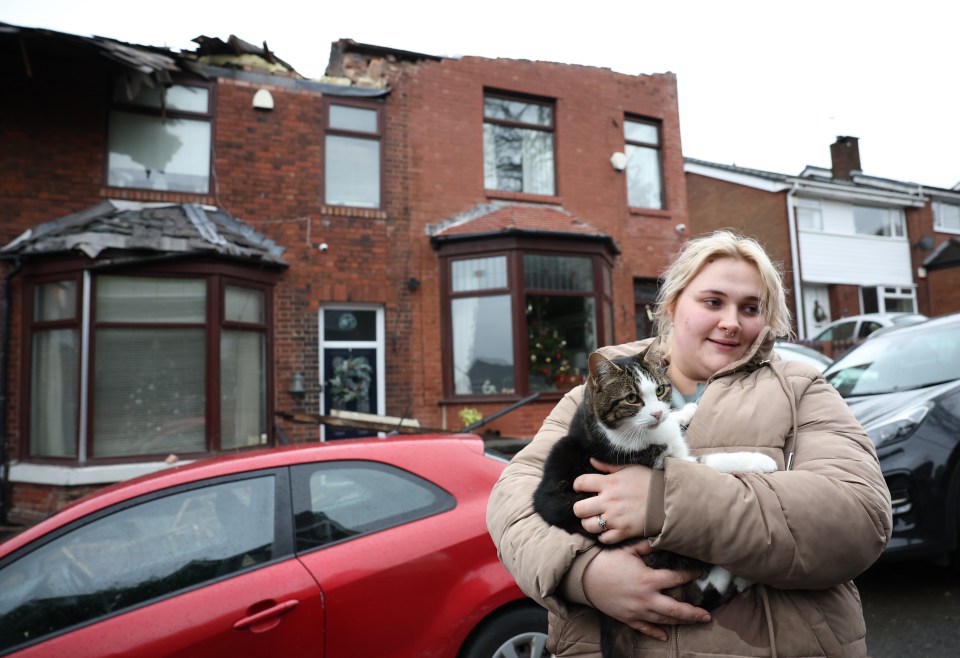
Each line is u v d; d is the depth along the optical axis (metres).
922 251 17.78
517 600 2.66
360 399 8.61
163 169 7.94
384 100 9.05
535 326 9.03
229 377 7.55
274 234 8.24
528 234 8.80
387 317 8.69
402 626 2.45
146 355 7.09
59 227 7.14
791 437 1.44
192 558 2.41
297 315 8.23
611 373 1.71
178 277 7.26
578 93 10.45
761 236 16.72
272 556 2.47
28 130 7.22
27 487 6.76
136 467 6.68
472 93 9.62
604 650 1.41
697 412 1.57
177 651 2.17
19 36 6.48
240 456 2.77
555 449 1.75
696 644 1.29
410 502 2.72
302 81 8.60
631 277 10.48
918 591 3.89
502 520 1.65
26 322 6.99
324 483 2.70
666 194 11.13
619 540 1.34
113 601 2.26
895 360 4.74
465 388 8.87
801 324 15.91
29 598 2.23
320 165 8.58
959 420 3.75
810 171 20.97
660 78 11.28
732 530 1.18
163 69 7.36
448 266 9.00
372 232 8.73
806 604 1.28
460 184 9.38
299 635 2.31
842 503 1.21
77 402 6.81
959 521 3.64
